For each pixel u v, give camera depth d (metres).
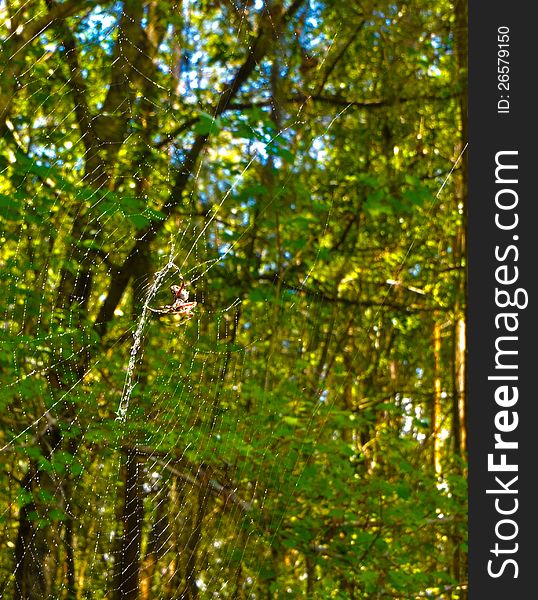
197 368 6.16
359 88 11.41
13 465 5.81
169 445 5.46
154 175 6.45
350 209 9.86
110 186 6.01
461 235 12.22
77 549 6.00
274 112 7.67
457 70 10.78
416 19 10.39
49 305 5.44
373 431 8.03
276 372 7.80
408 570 6.41
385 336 13.51
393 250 11.83
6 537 5.77
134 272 6.34
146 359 5.93
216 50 7.91
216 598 6.04
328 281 10.68
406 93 10.92
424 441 11.84
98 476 5.77
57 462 4.98
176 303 5.50
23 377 5.04
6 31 5.11
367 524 6.46
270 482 6.10
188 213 6.55
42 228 5.14
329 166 10.42
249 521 6.23
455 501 6.30
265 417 6.19
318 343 11.41
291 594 6.16
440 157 12.34
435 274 12.77
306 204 7.04
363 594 6.91
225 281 7.54
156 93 6.55
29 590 5.40
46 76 5.28
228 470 6.05
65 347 5.34
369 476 6.86
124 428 5.24
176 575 6.50
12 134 5.46
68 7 5.41
